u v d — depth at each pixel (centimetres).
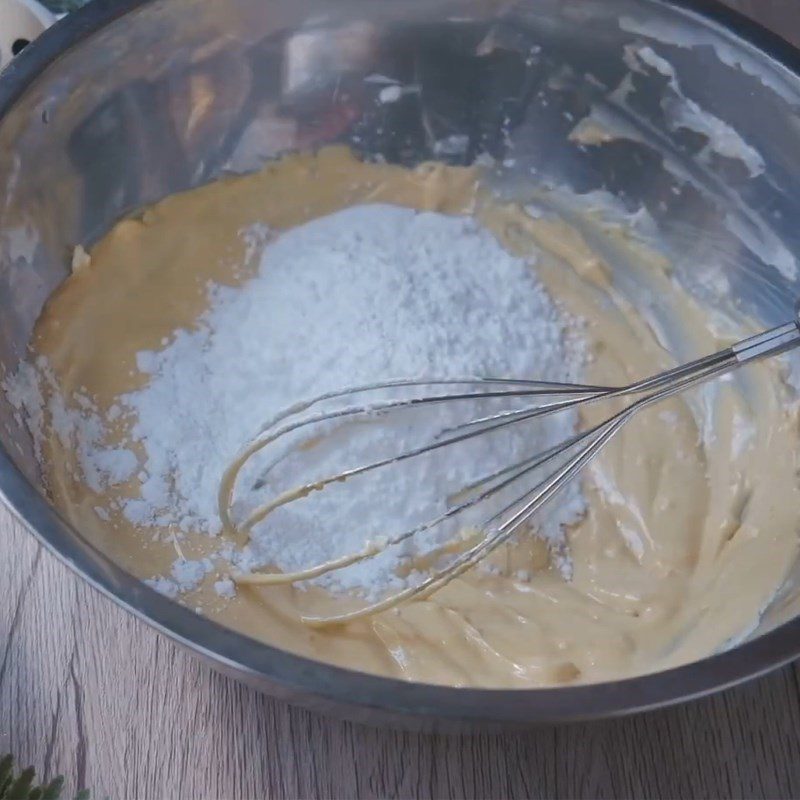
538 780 53
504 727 47
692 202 63
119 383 58
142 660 54
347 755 53
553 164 65
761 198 61
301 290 60
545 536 58
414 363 58
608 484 60
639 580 57
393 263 62
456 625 55
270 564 56
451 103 64
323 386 58
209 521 56
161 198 62
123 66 58
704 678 47
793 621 48
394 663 54
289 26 60
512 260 64
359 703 46
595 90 62
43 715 53
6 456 48
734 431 61
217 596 54
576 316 64
